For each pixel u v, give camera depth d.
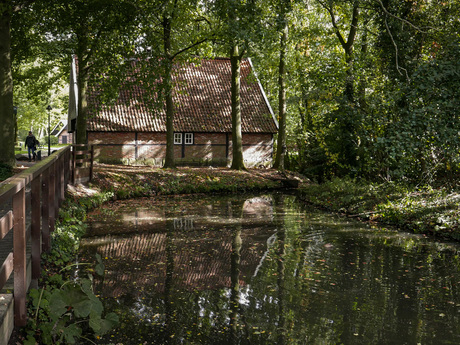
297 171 28.23
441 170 14.59
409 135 13.37
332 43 21.09
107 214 13.58
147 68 18.62
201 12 21.92
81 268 7.66
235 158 24.11
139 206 15.59
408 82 13.63
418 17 15.15
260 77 31.27
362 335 5.27
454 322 5.70
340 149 19.75
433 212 11.62
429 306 6.24
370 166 16.41
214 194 19.73
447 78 12.83
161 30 20.12
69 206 11.85
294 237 10.62
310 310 6.03
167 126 22.33
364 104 15.91
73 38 19.08
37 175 5.19
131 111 26.53
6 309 3.77
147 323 5.51
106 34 17.48
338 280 7.36
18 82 23.33
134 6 16.50
